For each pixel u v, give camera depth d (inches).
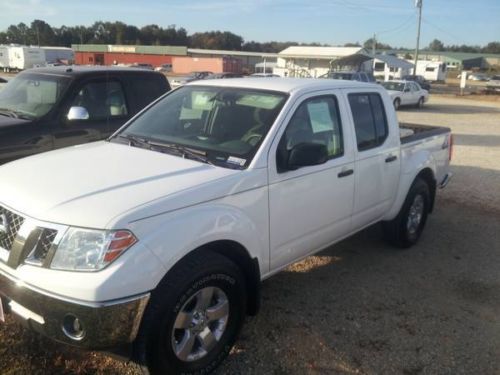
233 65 2679.6
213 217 118.9
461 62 4564.5
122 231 103.2
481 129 749.9
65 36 5162.4
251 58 3713.1
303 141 150.3
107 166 130.5
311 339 144.7
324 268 196.9
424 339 148.3
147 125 166.1
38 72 258.5
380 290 179.3
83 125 239.6
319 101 160.4
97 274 100.7
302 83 164.2
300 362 133.6
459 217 275.0
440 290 182.4
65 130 233.0
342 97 170.4
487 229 255.8
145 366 111.8
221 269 120.3
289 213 144.7
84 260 101.9
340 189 164.6
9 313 113.9
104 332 101.8
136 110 262.5
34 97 244.1
